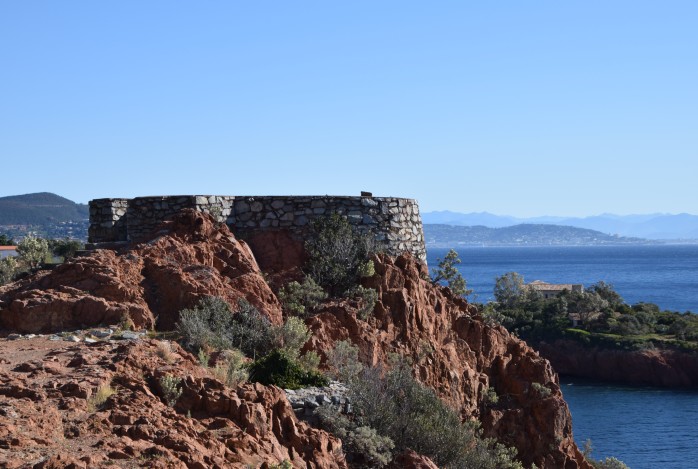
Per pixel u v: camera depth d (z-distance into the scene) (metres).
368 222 31.95
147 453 15.05
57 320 24.30
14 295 25.27
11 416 15.66
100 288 25.09
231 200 31.42
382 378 25.02
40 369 19.02
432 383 28.80
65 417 16.30
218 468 15.44
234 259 28.23
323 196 31.64
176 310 25.45
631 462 83.25
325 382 23.20
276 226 31.36
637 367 137.88
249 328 25.33
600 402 118.81
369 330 27.36
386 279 29.64
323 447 19.20
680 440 92.62
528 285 180.12
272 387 19.64
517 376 32.84
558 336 150.50
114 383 18.52
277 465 16.64
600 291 176.88
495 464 25.75
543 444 30.89
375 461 20.91
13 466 13.58
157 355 20.83
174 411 17.48
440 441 23.00
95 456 14.35
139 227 31.16
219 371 20.86
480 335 32.44
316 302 28.30
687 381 134.88
